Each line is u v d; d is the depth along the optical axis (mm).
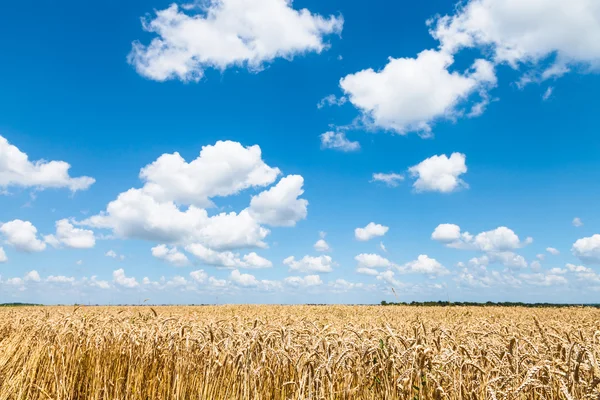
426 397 4797
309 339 6520
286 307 40969
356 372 5582
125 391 7078
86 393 7477
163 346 7590
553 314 27156
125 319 10781
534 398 4660
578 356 3867
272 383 6152
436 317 24203
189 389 6547
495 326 7926
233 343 6977
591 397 3592
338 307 40062
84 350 8391
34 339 9680
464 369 5020
